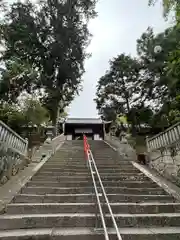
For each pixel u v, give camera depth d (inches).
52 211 168.7
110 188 211.9
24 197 187.8
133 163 337.7
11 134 261.6
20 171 281.3
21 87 574.2
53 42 765.9
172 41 448.8
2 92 519.5
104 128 959.6
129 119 614.9
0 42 513.0
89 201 188.9
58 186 226.1
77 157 377.1
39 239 131.3
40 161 350.9
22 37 707.4
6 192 198.8
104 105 738.8
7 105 468.4
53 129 682.8
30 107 467.8
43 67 767.1
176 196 195.3
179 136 237.5
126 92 671.1
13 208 167.9
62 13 797.9
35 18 776.9
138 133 599.5
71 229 143.0
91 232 136.2
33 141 460.8
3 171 230.2
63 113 925.8
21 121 443.5
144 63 574.2
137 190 213.0
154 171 294.4
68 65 786.2
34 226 148.3
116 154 419.2
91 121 1075.9
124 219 151.5
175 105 374.0
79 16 839.7
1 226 146.3
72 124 1055.6
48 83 737.0
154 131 575.8
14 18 727.7
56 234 132.8
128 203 177.6
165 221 153.3
